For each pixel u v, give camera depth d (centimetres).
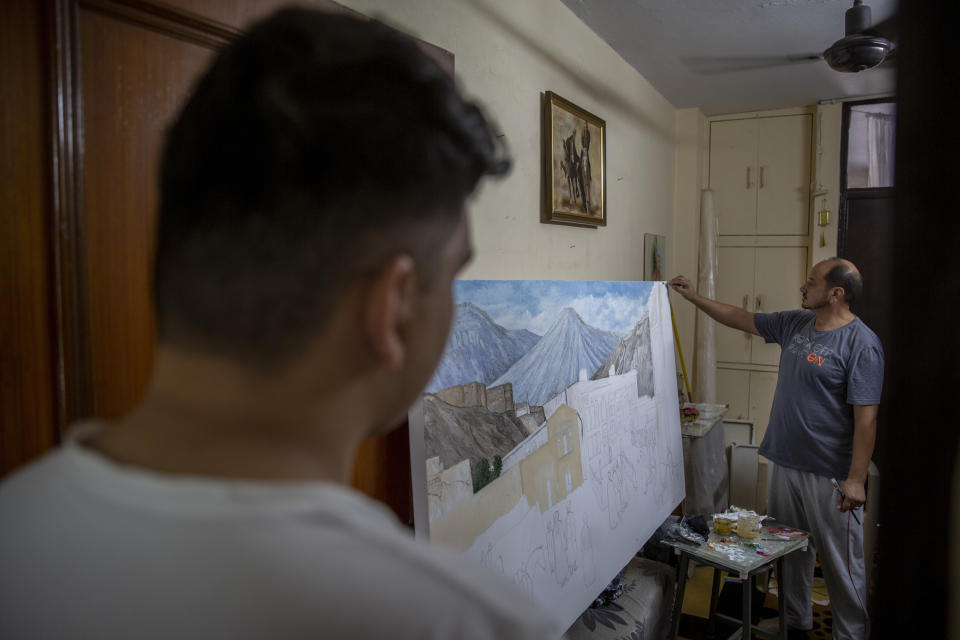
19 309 80
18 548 28
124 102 92
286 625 24
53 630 26
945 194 31
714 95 380
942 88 30
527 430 161
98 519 27
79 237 87
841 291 243
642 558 256
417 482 126
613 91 295
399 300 31
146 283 97
